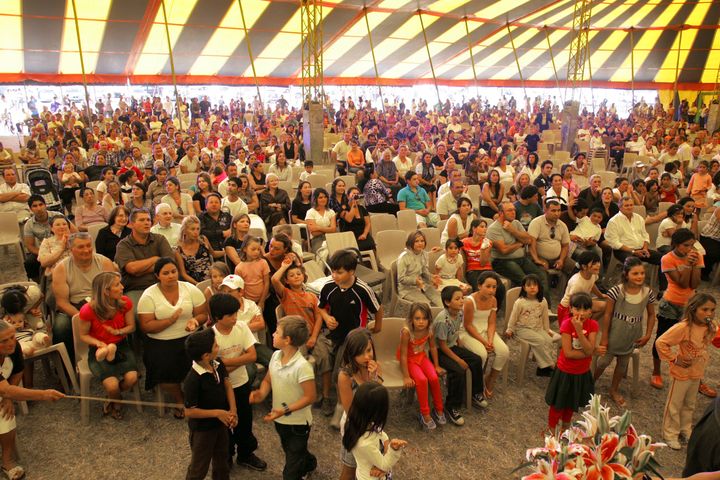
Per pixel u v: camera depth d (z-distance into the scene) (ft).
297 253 18.60
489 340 14.82
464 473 11.96
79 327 13.10
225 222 21.18
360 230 23.38
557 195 26.76
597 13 69.67
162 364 13.11
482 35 74.95
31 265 19.65
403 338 13.24
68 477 11.47
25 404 13.57
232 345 11.55
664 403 14.88
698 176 30.83
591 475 6.41
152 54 65.21
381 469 9.04
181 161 36.96
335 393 14.65
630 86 97.60
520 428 13.70
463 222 22.50
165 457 12.17
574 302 12.24
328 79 84.07
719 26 77.20
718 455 6.59
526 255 21.56
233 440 11.66
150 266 15.61
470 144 53.78
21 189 26.53
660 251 22.68
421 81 92.43
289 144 45.60
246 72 75.87
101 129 59.16
